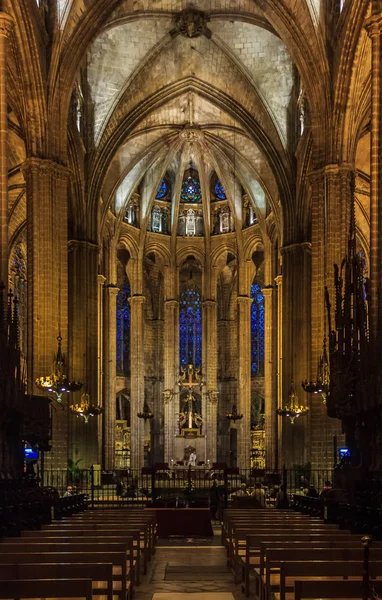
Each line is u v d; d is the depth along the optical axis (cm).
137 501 3538
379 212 2367
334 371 2450
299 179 4847
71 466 3919
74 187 4716
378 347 2161
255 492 3512
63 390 3431
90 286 4838
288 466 4803
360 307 2345
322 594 767
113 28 4566
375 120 2422
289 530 1379
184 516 2675
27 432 2539
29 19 3238
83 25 3666
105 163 4950
